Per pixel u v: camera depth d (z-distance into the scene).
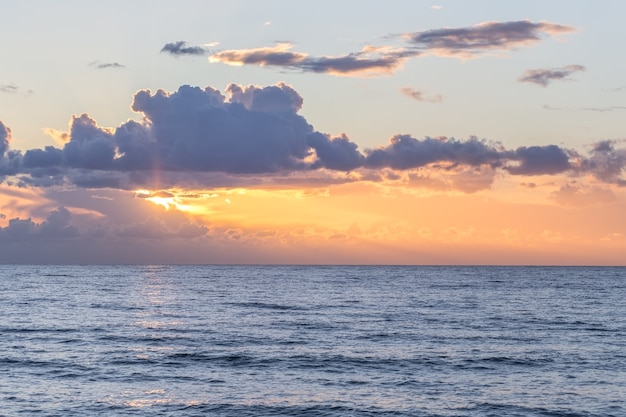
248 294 123.44
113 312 81.44
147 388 37.34
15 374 40.59
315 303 99.25
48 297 110.00
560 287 157.50
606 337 58.94
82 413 31.98
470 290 141.50
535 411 33.12
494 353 49.53
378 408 33.50
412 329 64.19
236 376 40.78
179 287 151.00
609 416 32.34
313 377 40.59
